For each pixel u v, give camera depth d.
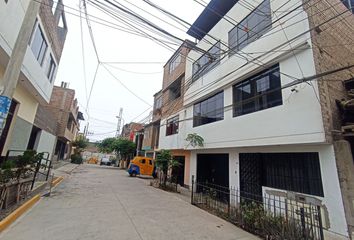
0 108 3.70
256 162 7.45
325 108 5.04
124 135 42.19
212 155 10.82
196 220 5.43
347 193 4.62
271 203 6.35
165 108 16.67
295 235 4.02
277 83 6.48
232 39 8.98
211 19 11.53
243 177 8.00
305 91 5.41
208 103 10.52
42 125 12.34
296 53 5.87
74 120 27.17
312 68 5.32
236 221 5.40
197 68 11.78
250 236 4.54
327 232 4.80
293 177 6.02
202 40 11.67
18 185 5.36
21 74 6.86
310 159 5.60
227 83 8.71
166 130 15.67
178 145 12.92
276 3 6.77
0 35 4.84
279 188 6.41
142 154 24.95
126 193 8.81
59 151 25.17
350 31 6.96
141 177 17.61
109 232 4.08
